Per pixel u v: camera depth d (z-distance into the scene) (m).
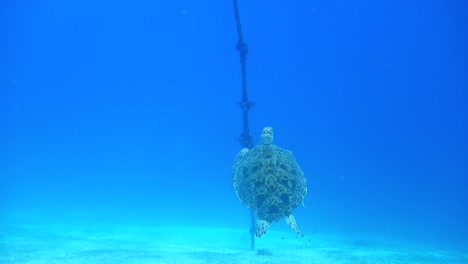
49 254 15.18
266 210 6.41
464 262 17.50
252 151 7.43
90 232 24.19
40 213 37.09
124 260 13.84
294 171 6.95
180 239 22.78
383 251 19.95
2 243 18.00
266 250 16.72
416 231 39.06
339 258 16.12
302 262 14.48
